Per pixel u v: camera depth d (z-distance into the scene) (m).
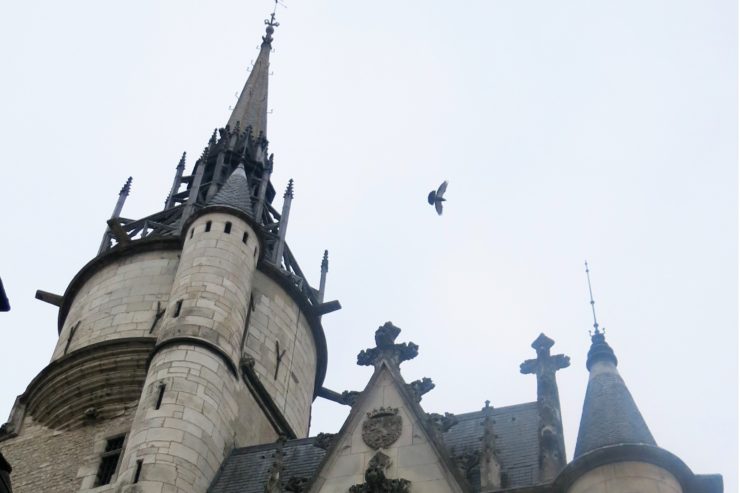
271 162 57.56
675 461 28.48
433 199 30.72
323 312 50.84
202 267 44.09
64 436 42.72
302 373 48.34
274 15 69.19
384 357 35.53
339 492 32.47
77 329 46.56
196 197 52.59
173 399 38.34
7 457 42.53
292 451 39.16
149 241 48.44
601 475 28.56
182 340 40.56
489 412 37.25
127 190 55.31
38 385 44.50
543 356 35.75
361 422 34.16
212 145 56.78
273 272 48.78
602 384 32.19
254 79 63.78
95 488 39.31
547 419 33.00
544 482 31.31
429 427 33.19
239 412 41.44
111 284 47.78
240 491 37.03
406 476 32.19
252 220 47.31
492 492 30.52
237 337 42.66
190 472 36.59
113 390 43.22
